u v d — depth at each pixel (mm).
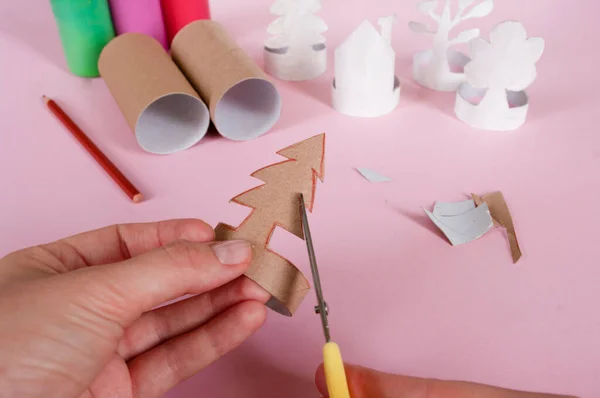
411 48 1091
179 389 527
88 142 859
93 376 463
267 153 832
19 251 503
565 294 587
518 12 1180
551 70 977
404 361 532
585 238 651
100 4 996
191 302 558
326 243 663
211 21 960
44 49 1171
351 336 557
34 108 969
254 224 525
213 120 828
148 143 841
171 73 853
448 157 798
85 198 765
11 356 410
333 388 406
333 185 754
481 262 631
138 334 548
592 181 735
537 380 510
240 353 551
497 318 567
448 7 896
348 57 851
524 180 745
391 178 762
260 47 1124
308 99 957
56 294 427
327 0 1294
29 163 837
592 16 1143
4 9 1347
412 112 910
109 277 437
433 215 688
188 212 726
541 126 849
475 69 821
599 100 896
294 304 501
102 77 1001
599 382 505
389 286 608
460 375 518
